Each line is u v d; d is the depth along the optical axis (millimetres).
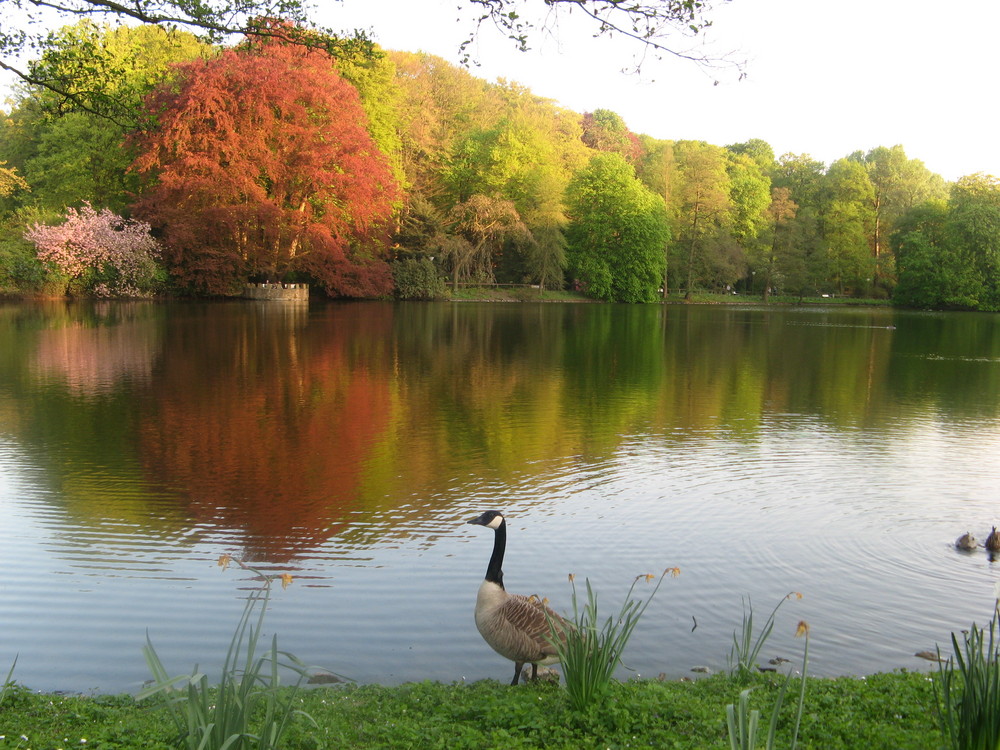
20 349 27984
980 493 12367
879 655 6945
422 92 77562
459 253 73812
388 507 11250
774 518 10961
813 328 49938
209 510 10945
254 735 4215
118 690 6219
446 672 6641
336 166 57031
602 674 5379
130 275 52438
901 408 20344
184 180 50906
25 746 4566
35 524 10242
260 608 7793
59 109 14367
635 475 13258
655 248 82875
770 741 3934
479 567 9023
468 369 25875
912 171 97312
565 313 59438
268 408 18422
